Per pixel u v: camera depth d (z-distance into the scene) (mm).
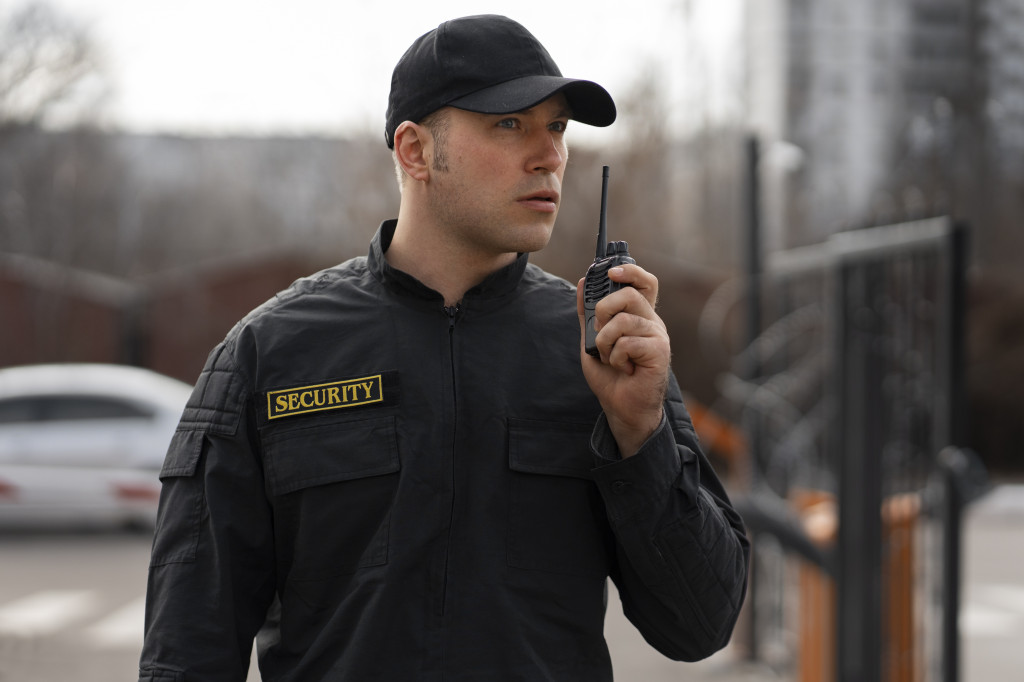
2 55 28047
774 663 6066
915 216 3754
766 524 4773
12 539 11445
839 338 4094
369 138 22625
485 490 1780
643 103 21688
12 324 22641
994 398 18000
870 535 3961
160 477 1868
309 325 1865
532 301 1916
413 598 1734
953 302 3479
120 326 22562
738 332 17109
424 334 1844
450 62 1796
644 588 1857
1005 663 6820
